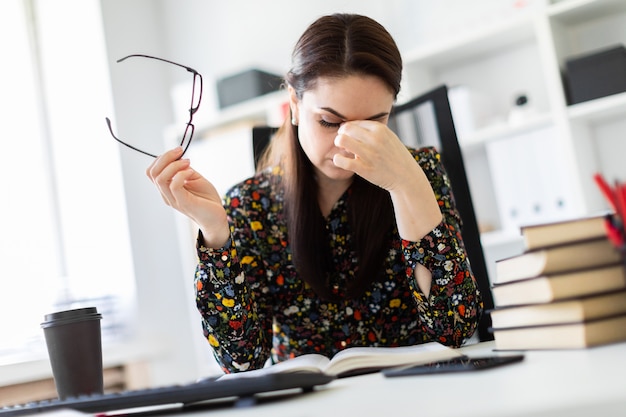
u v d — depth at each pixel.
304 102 1.29
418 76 3.11
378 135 1.15
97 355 1.06
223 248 1.27
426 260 1.24
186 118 3.71
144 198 3.82
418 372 0.82
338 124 1.26
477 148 3.05
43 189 3.52
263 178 1.56
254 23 3.89
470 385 0.68
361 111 1.23
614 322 0.84
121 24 3.91
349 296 1.41
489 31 2.87
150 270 3.77
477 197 3.13
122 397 0.82
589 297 0.84
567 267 0.86
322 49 1.25
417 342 1.47
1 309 3.14
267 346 1.41
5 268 3.24
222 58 3.99
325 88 1.24
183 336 3.86
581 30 2.89
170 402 0.80
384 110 1.26
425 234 1.23
